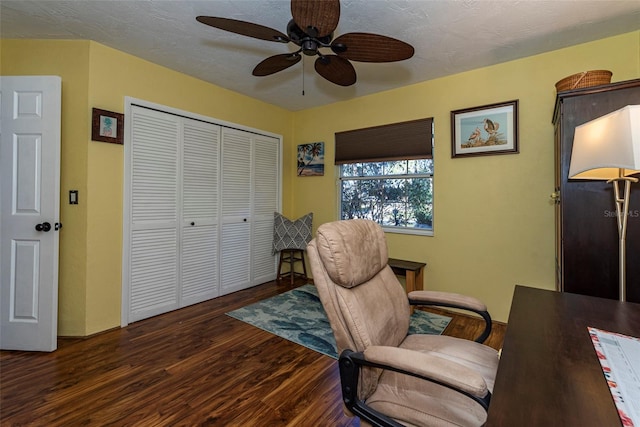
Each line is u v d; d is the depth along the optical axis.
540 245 2.42
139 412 1.49
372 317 1.14
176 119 2.87
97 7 1.90
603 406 0.60
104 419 1.44
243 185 3.55
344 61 1.89
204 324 2.58
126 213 2.51
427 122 2.98
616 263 1.62
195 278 3.07
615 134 1.18
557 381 0.69
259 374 1.84
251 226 3.66
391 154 3.23
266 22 2.06
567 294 1.35
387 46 1.67
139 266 2.62
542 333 0.95
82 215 2.29
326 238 1.10
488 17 1.94
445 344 1.28
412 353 0.88
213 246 3.25
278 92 3.39
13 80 2.06
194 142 3.03
